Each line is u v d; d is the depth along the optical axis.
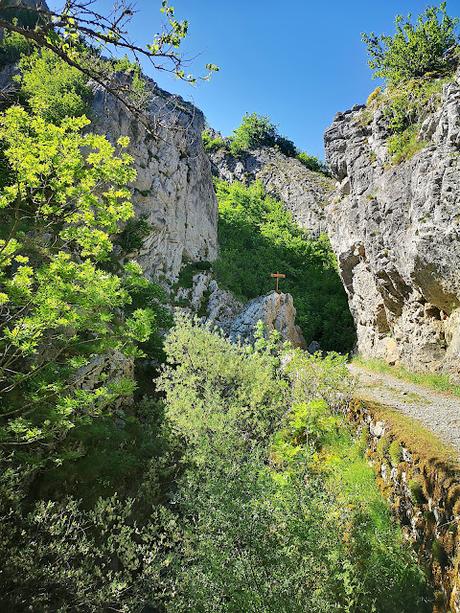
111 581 7.65
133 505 11.18
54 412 7.52
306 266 46.62
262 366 14.20
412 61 22.34
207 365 13.95
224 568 6.42
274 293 33.81
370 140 22.97
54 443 10.66
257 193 61.53
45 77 27.14
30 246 8.66
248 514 6.66
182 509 9.06
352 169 23.97
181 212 37.12
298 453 8.36
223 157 72.56
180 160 38.44
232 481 7.39
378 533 7.21
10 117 6.18
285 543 6.41
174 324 23.64
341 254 26.06
